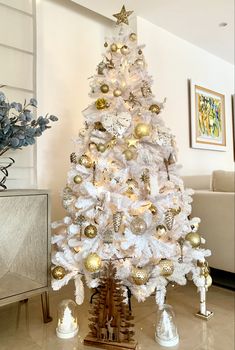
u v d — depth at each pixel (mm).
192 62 3092
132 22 2480
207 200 2113
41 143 2160
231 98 3727
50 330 1485
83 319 1585
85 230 1487
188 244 1559
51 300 1857
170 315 1402
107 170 1603
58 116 2256
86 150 1698
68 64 2334
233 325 1525
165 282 1471
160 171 1665
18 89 2037
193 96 3059
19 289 1452
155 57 2639
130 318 1318
